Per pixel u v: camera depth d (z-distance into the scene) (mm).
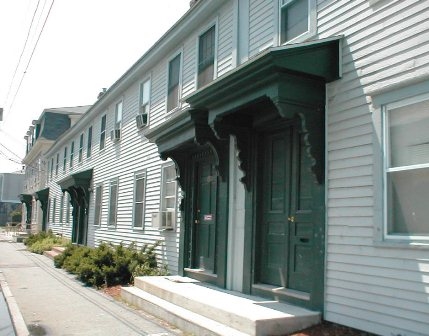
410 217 5383
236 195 8727
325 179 6453
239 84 6941
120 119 17188
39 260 19234
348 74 6316
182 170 11047
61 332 7074
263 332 5762
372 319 5582
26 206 44344
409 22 5539
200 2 10430
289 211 7312
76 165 24625
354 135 6117
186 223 10758
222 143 9125
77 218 23062
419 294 5086
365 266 5754
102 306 9133
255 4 8898
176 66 12609
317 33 7047
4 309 9281
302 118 6453
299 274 6984
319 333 5801
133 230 14578
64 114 37750
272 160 7891
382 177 5664
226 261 8688
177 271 11016
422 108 5359
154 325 7406
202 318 6844
